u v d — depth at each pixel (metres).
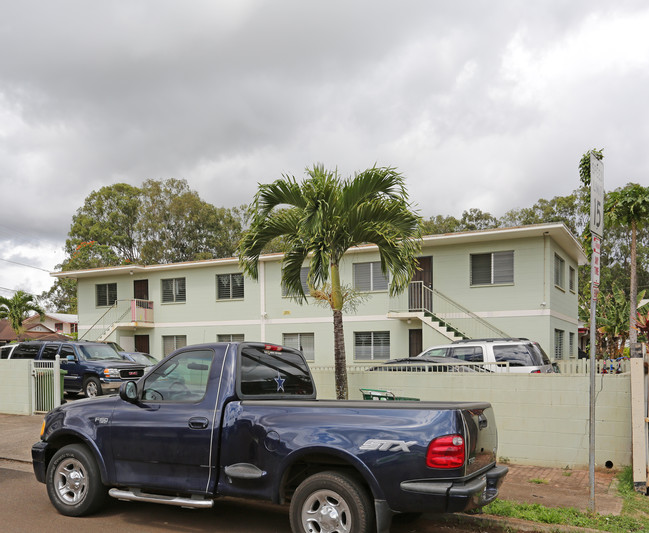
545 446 8.77
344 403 5.15
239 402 5.43
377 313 22.53
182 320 27.55
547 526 5.71
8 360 13.86
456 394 9.52
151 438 5.66
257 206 10.22
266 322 25.11
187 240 48.47
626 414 8.30
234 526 5.88
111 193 50.41
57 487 6.20
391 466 4.63
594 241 6.48
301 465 5.29
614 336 29.30
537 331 19.89
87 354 17.42
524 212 44.22
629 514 6.15
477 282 21.12
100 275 30.31
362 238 10.20
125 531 5.68
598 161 6.68
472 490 4.51
